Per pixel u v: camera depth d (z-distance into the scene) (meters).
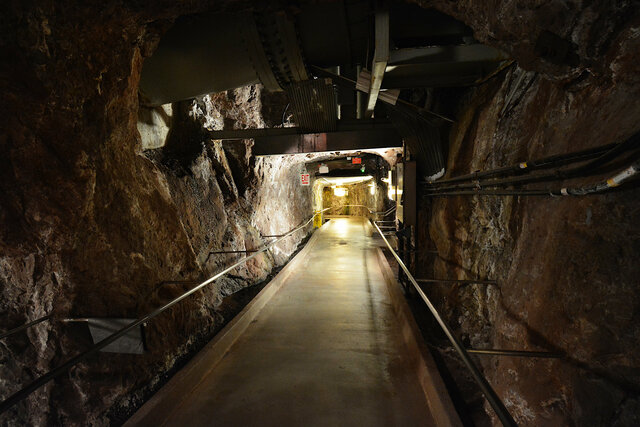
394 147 6.62
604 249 1.73
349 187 29.08
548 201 2.37
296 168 13.90
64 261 3.28
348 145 6.65
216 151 7.33
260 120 8.36
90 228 3.40
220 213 7.04
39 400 3.54
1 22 2.43
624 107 1.75
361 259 8.69
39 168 2.86
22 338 3.57
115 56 3.21
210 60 4.15
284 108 8.30
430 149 5.51
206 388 2.96
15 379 3.62
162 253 4.44
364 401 2.78
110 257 3.63
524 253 2.63
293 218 13.53
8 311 3.55
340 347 3.76
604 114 1.89
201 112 6.88
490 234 3.56
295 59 3.91
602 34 1.82
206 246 6.34
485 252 3.67
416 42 4.58
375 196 18.11
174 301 2.85
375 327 4.32
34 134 2.76
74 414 3.50
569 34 1.93
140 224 4.07
